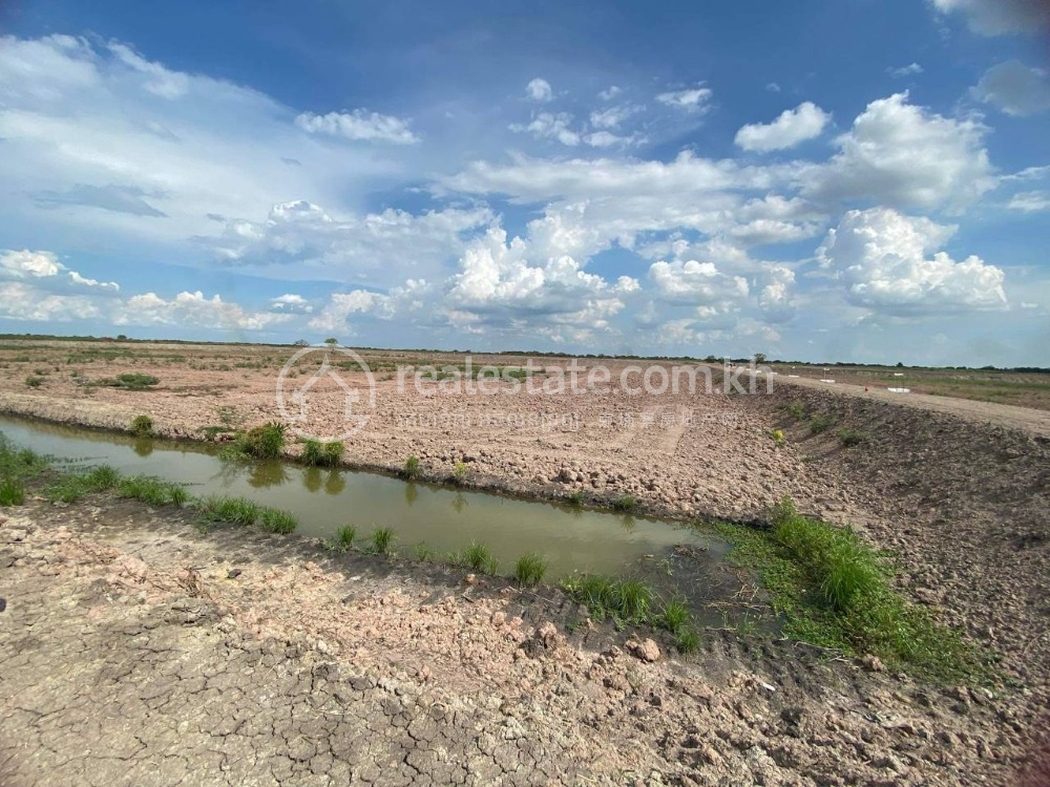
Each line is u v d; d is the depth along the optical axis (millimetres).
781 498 12742
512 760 4582
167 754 4441
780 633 7465
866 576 8156
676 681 6199
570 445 18125
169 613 6484
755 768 4754
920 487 12398
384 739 4699
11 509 10805
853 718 5652
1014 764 4895
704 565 9648
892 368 87188
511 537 10930
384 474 15070
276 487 14039
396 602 7777
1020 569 8211
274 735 4680
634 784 4473
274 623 6777
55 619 6258
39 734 4594
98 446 17766
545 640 6758
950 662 6594
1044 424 14164
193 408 23031
